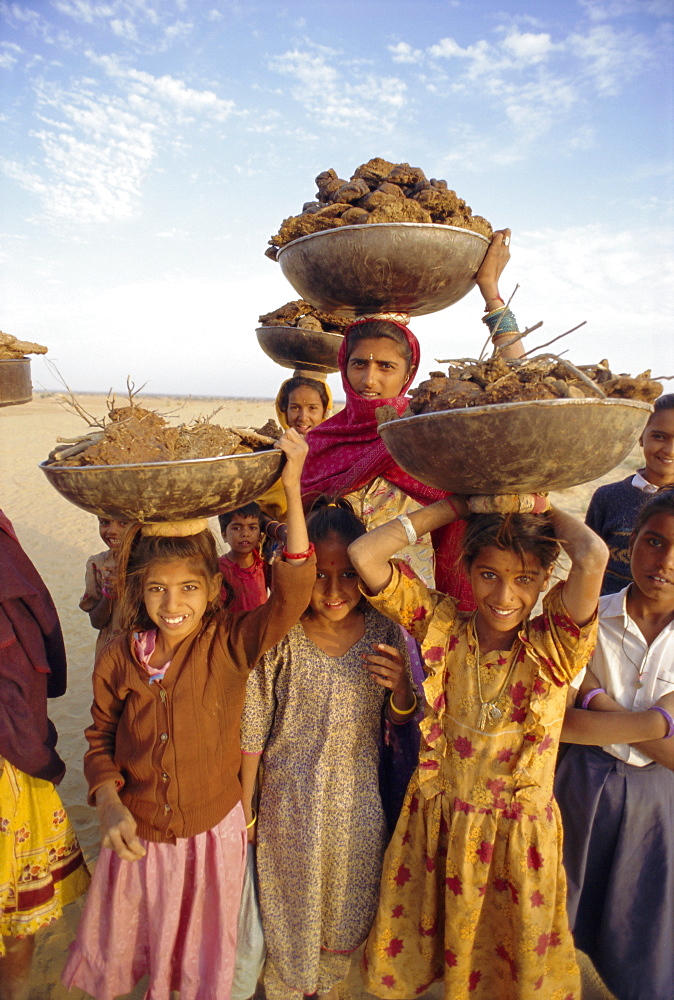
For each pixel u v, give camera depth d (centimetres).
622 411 143
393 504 261
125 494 152
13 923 246
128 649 208
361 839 215
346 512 221
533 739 194
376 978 211
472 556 190
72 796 382
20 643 239
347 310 246
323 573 210
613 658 225
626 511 316
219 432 176
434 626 203
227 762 212
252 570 333
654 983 218
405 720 225
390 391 263
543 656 191
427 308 247
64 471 152
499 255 241
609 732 210
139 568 201
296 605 194
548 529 185
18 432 2509
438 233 211
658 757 210
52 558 968
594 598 179
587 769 224
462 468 151
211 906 208
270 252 257
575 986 206
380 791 235
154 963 204
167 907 203
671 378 156
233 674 208
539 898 193
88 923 212
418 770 205
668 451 299
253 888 223
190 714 204
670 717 204
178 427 174
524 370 163
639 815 218
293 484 181
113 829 194
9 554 242
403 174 243
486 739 197
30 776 246
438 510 194
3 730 230
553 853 195
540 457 142
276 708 224
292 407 367
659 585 212
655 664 219
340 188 230
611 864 222
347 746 217
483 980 209
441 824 204
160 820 204
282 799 215
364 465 258
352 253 212
